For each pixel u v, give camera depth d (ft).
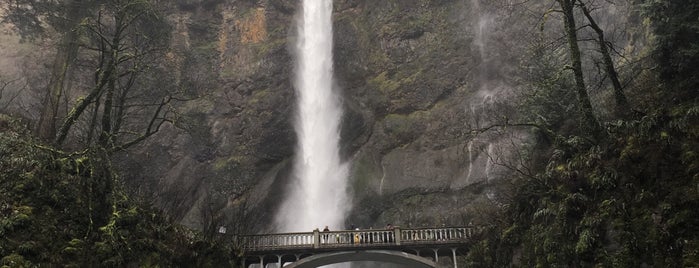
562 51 74.02
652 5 45.01
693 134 39.19
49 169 48.21
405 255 76.18
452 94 134.72
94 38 74.38
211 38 156.04
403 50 146.82
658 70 47.01
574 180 49.62
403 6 152.66
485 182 111.14
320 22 164.66
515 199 61.82
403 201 121.29
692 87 42.50
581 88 52.42
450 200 116.06
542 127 57.67
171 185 102.89
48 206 45.80
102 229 48.65
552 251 47.47
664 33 45.11
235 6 162.09
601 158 47.55
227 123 139.03
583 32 99.19
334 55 156.76
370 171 131.95
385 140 135.85
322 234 78.74
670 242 36.55
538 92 65.16
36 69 107.14
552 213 50.11
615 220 41.68
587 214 45.27
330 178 136.77
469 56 136.56
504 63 126.11
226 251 67.72
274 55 150.00
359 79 150.41
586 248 42.42
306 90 153.38
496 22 134.41
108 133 63.21
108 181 54.90
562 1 54.90
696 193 36.32
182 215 83.97
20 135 52.24
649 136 43.06
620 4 92.79
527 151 69.87
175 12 153.48
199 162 131.13
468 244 75.10
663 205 38.22
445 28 144.56
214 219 74.49
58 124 81.20
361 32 157.38
